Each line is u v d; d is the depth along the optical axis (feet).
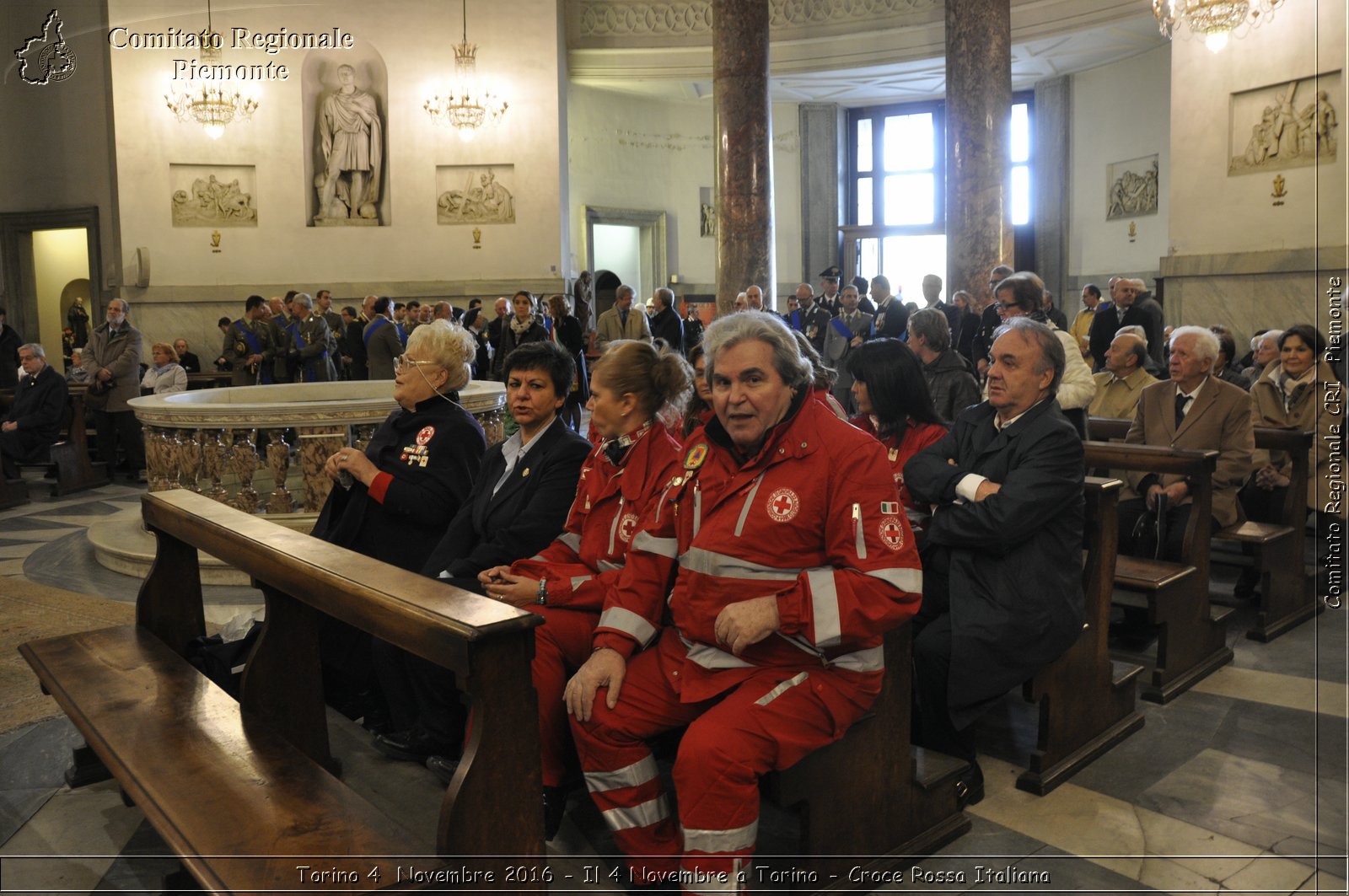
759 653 7.86
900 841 8.70
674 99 63.21
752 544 7.86
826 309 40.01
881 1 53.16
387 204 50.47
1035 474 9.84
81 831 9.62
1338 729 11.32
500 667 6.57
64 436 33.04
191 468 19.22
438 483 11.90
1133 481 16.43
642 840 8.18
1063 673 10.28
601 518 9.75
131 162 48.26
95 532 21.81
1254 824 9.23
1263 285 34.53
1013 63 56.54
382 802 9.69
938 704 10.12
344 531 12.03
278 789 7.43
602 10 55.21
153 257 48.75
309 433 18.88
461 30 49.88
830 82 59.88
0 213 51.85
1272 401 17.92
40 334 53.62
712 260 65.82
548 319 37.06
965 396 15.35
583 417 42.09
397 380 12.27
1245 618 15.57
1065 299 60.03
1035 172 60.95
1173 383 16.06
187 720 8.73
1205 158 35.96
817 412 8.05
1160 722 11.69
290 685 9.85
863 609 7.39
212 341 49.55
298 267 50.08
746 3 39.27
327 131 49.78
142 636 11.07
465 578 10.40
